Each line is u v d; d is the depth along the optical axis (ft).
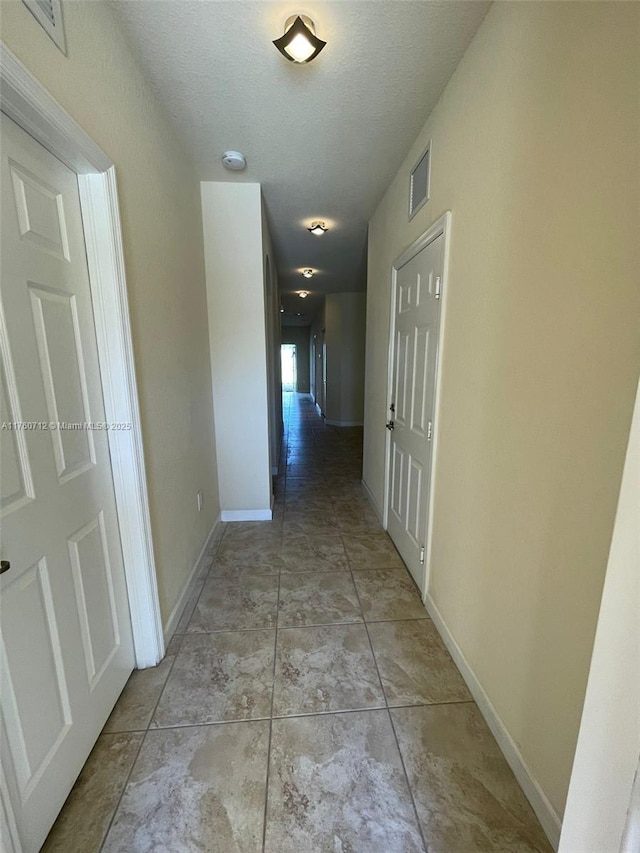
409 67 4.93
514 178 3.73
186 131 6.35
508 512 3.93
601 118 2.63
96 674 4.14
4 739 2.75
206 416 8.49
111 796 3.59
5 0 2.61
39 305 3.30
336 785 3.69
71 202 3.76
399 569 7.71
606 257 2.61
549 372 3.25
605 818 1.83
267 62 4.83
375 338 10.36
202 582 7.24
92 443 4.17
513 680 3.84
